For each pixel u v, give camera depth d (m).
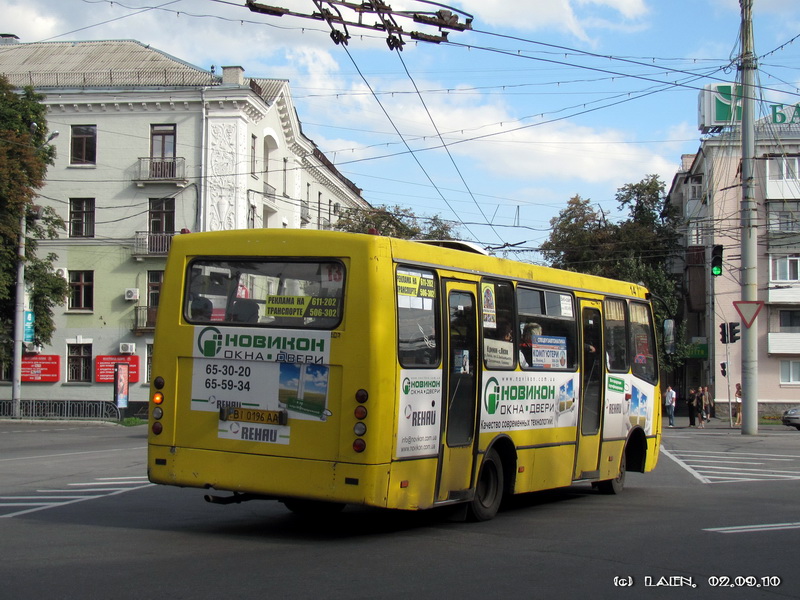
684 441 27.44
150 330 42.00
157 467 8.91
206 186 41.66
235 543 8.57
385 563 7.62
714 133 47.28
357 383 8.18
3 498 12.22
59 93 42.28
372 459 8.10
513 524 10.15
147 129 42.38
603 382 12.74
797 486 15.19
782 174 46.59
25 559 7.61
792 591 6.84
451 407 9.27
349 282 8.34
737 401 46.72
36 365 42.91
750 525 10.12
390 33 13.05
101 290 42.78
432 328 9.04
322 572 7.20
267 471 8.44
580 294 12.22
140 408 42.16
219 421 8.70
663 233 54.50
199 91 41.50
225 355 8.73
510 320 10.51
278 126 46.97
